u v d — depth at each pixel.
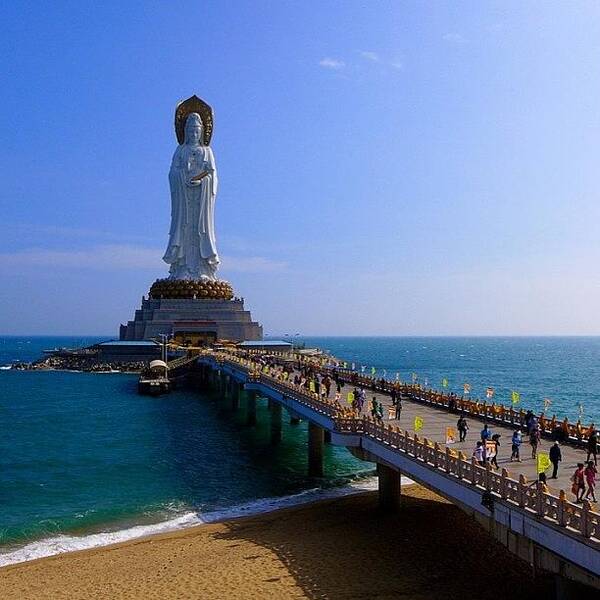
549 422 42.94
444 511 42.16
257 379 76.62
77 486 52.59
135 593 30.83
